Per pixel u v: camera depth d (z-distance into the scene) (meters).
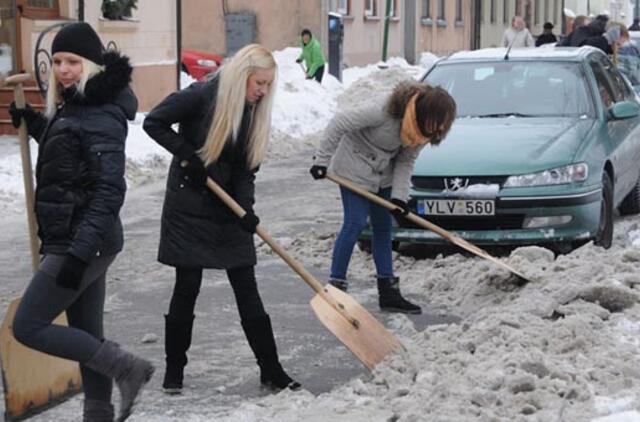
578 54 11.71
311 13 34.06
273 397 6.38
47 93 5.36
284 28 34.31
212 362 7.20
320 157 8.12
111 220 5.20
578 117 10.90
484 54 11.86
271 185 15.66
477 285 8.73
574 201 9.70
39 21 18.67
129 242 11.40
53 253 5.25
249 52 6.20
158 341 7.75
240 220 6.30
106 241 5.32
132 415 6.12
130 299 8.97
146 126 6.22
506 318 7.14
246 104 6.26
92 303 5.52
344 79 32.81
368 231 9.98
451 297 8.84
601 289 7.53
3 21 18.25
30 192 5.78
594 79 11.39
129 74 5.29
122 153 5.25
